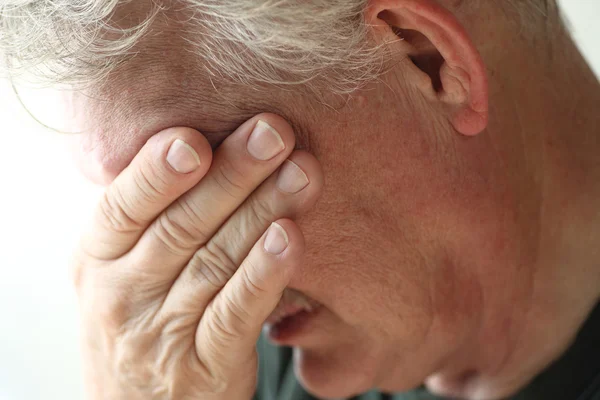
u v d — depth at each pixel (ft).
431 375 3.43
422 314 2.95
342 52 2.33
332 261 2.73
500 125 2.81
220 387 2.83
